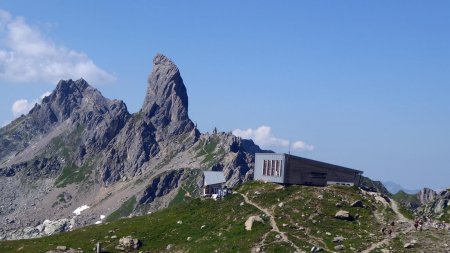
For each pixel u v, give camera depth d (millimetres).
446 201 170625
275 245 89312
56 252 110312
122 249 107875
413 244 86750
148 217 132625
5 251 120062
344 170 138750
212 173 161750
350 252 83875
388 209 110938
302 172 134625
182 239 108688
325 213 106562
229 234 101812
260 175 139875
